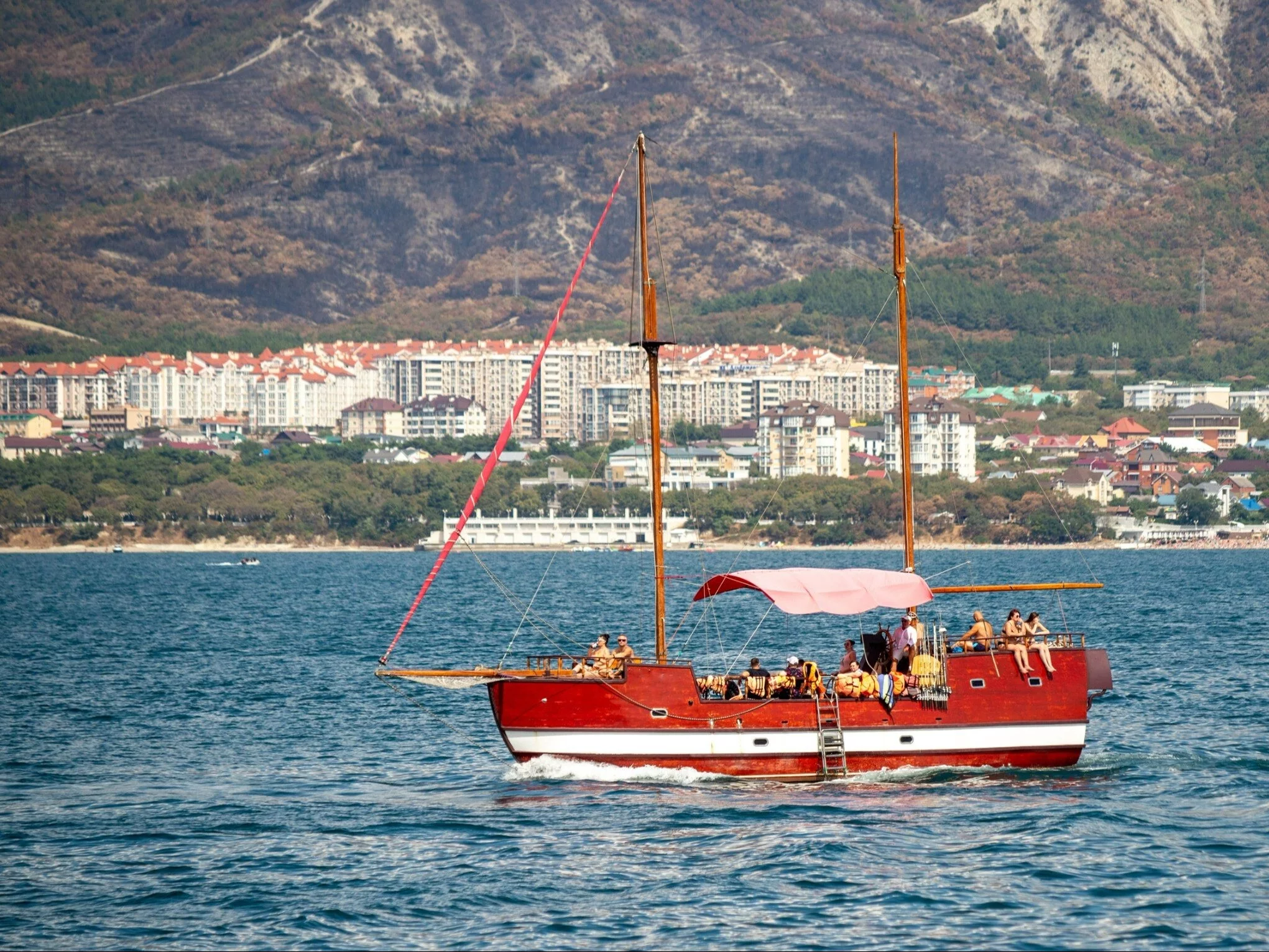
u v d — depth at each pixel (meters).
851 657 180.38
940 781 176.00
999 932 124.19
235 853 149.00
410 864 144.38
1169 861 143.38
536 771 176.00
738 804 164.62
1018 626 181.62
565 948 121.94
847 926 125.94
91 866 144.62
